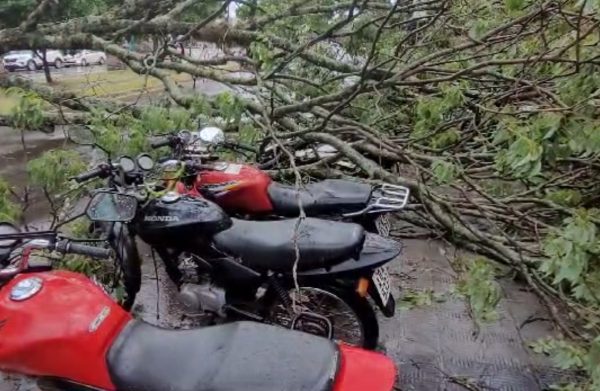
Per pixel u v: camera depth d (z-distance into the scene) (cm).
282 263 294
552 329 353
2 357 204
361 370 193
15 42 416
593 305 296
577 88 300
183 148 356
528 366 323
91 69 767
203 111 379
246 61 388
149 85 607
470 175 394
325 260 291
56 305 208
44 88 413
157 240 304
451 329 358
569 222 264
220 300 305
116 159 311
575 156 366
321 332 278
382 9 400
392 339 348
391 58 360
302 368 193
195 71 405
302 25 443
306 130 393
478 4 398
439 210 354
